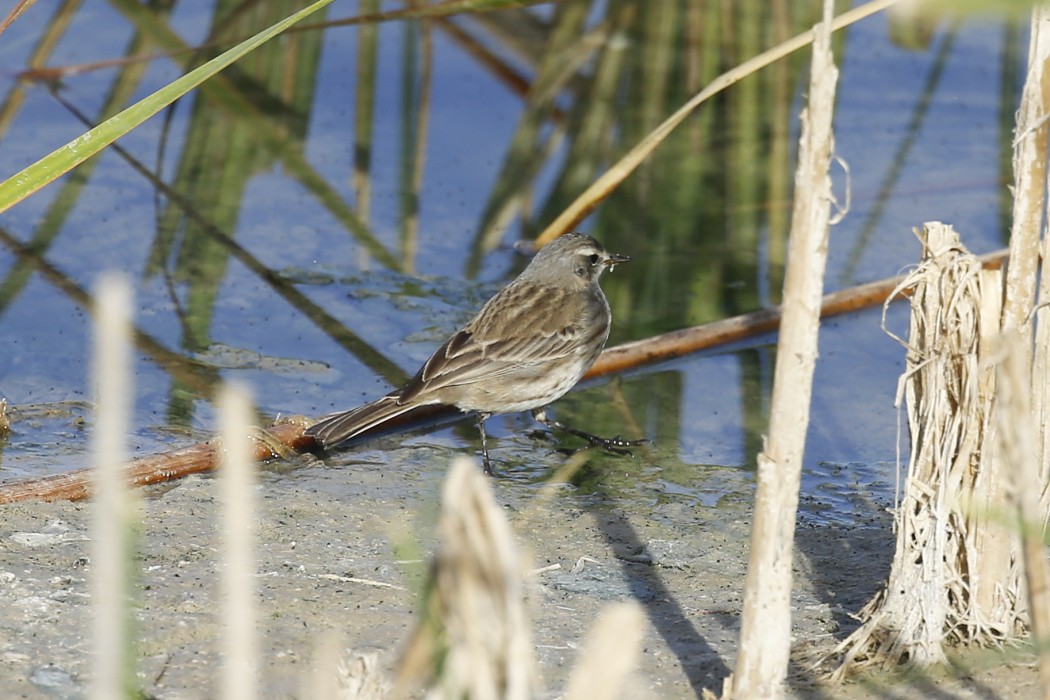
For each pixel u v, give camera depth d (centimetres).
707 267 1655
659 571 972
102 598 503
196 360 1376
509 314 1288
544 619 862
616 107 2038
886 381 1377
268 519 1029
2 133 1817
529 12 2195
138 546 939
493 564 411
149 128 1933
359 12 2128
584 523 1070
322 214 1736
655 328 1517
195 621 815
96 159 1834
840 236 1675
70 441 1191
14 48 2005
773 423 632
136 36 2102
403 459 1223
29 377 1317
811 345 621
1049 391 749
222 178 1812
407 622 838
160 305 1489
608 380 1408
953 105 2023
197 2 2230
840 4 2148
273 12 2094
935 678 747
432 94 2061
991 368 729
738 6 2127
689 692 757
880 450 1242
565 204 1795
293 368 1380
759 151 1939
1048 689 563
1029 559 555
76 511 1009
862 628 770
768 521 639
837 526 1076
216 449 1143
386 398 1232
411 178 1842
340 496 1102
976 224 1686
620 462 1223
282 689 738
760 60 1240
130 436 1204
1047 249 735
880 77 2108
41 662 752
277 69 2077
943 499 743
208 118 1972
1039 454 752
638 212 1786
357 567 939
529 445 1273
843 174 1819
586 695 435
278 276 1578
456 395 1254
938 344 729
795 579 955
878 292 1523
